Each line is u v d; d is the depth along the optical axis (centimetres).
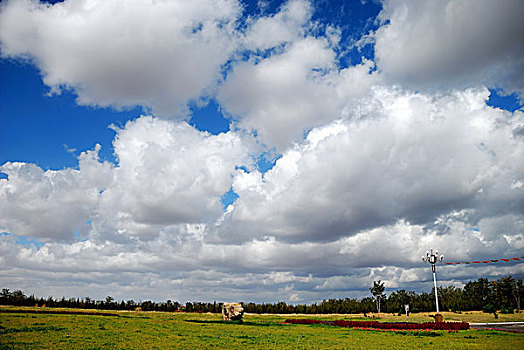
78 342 3206
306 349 3325
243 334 4619
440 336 4700
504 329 5972
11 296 11381
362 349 3369
